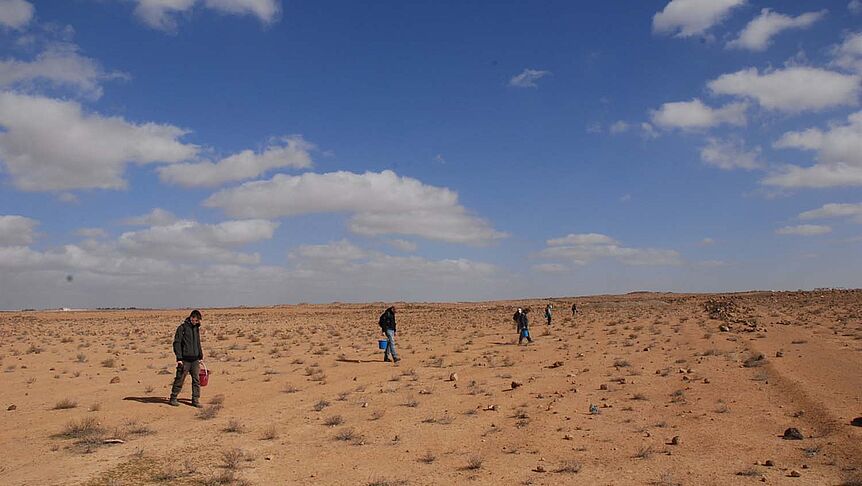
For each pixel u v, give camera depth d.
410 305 139.38
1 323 70.50
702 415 12.49
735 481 8.23
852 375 16.06
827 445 9.78
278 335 43.69
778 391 14.57
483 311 93.31
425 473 9.09
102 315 100.75
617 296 160.25
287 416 13.44
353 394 16.38
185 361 14.53
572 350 27.12
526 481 8.57
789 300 75.38
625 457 9.66
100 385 17.88
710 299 95.88
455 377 18.69
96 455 9.93
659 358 22.48
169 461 9.62
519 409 13.79
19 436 11.25
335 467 9.45
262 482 8.67
